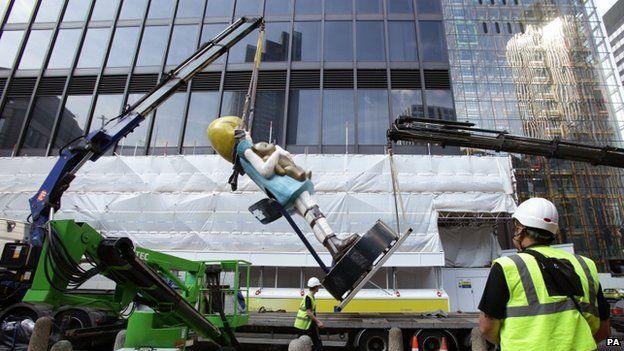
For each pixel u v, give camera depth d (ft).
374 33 58.75
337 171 47.11
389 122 53.52
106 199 46.60
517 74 99.71
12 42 59.47
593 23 107.55
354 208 45.21
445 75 55.88
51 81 57.11
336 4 60.95
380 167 47.21
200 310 22.53
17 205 47.44
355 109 54.13
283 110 54.60
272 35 58.90
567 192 91.56
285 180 14.16
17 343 27.17
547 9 107.14
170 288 17.42
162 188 47.16
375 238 12.92
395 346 18.61
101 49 58.85
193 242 44.80
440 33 58.29
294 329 28.48
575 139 95.25
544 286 6.17
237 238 44.65
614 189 91.45
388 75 55.57
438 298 41.04
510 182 46.70
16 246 29.63
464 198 45.91
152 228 45.60
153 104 22.13
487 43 101.40
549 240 7.09
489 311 6.37
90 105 55.36
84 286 39.09
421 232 44.16
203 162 48.19
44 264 13.24
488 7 104.78
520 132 94.48
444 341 26.76
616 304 35.99
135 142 53.26
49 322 20.15
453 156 47.85
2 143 54.19
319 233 13.60
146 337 17.49
